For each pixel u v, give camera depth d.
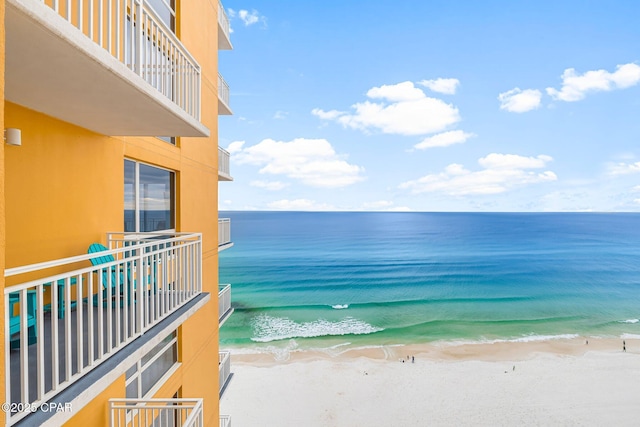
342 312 42.50
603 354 29.67
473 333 35.38
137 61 4.61
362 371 26.45
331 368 26.98
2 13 2.31
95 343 4.49
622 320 39.78
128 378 6.55
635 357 29.02
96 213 5.96
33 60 3.38
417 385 24.31
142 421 6.94
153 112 4.98
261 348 31.48
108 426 5.89
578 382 24.67
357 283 55.06
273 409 21.53
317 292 50.75
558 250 78.94
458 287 53.38
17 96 4.31
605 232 100.75
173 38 5.82
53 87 4.04
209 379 10.80
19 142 4.38
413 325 37.91
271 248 79.81
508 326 37.53
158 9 7.64
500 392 23.36
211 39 10.93
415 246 82.69
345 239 90.19
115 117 5.19
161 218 8.27
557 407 21.64
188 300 6.41
